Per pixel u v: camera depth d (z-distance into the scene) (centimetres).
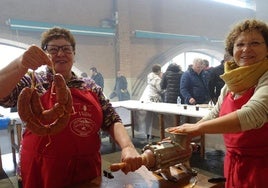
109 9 818
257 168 110
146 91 570
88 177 122
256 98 99
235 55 116
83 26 763
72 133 117
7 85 93
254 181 110
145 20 888
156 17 912
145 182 116
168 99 503
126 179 119
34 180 117
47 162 115
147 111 454
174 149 109
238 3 1143
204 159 392
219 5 1080
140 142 496
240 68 110
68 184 118
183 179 118
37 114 88
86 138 120
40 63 91
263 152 110
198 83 432
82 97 122
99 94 134
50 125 90
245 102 110
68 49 120
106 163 393
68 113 92
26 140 120
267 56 113
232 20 1126
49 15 720
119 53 820
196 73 436
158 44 917
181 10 973
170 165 109
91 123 121
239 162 114
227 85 118
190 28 1002
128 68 840
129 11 845
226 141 121
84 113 120
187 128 106
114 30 812
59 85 89
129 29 843
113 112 136
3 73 92
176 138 111
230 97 120
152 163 105
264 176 109
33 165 117
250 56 110
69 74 126
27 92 87
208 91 420
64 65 120
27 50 89
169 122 428
